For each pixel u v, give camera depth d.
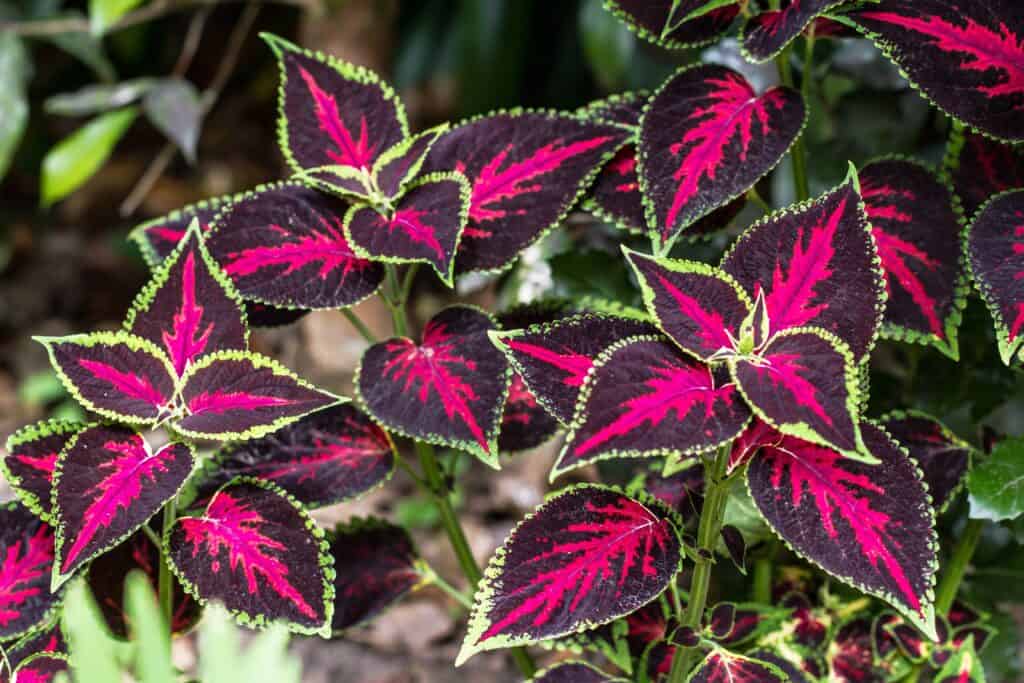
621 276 1.04
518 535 0.87
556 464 0.83
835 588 1.02
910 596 0.84
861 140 1.06
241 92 2.33
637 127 0.93
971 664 0.95
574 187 0.92
